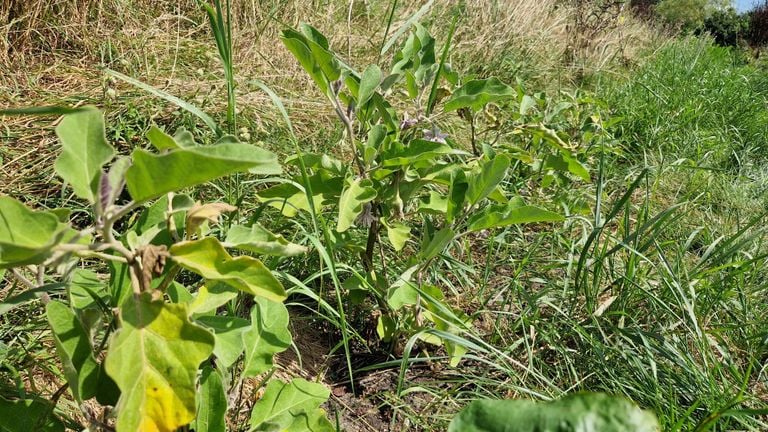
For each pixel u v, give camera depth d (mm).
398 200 1879
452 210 1833
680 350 2131
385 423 1853
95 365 1024
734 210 3754
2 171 2424
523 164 3412
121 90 3082
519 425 719
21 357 1641
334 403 1887
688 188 3928
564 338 2213
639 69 7375
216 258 958
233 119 1945
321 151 3117
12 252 798
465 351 1976
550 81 6059
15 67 3211
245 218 2395
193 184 871
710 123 5535
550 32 6875
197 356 894
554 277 2689
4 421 1120
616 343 2111
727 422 1719
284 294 972
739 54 13406
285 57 3973
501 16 6137
